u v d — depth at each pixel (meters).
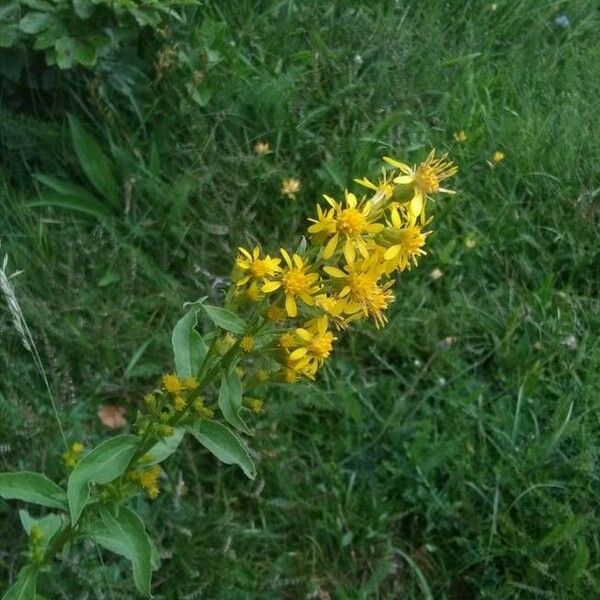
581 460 0.34
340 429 0.35
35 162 0.40
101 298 0.36
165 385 0.23
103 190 0.39
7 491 0.24
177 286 0.37
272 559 0.32
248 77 0.42
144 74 0.41
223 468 0.33
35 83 0.40
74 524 0.23
